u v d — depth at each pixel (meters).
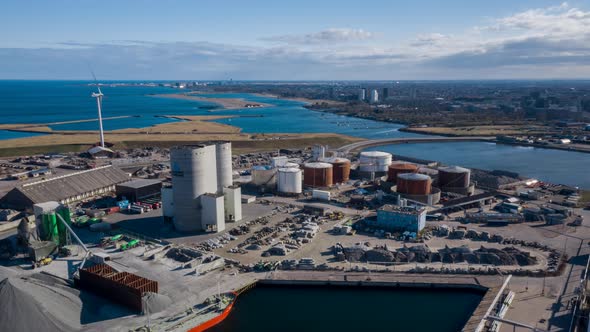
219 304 85.94
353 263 106.00
